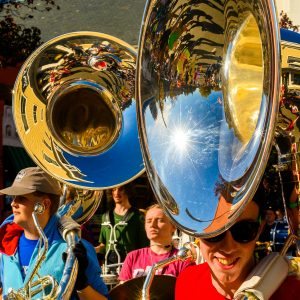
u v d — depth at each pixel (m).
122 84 4.31
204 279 2.31
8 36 8.06
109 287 4.44
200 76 2.34
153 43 2.45
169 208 2.19
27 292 3.10
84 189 3.90
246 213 2.08
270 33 1.78
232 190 1.96
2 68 8.33
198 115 2.29
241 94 2.17
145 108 2.44
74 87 4.33
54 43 4.34
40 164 4.06
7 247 3.34
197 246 2.44
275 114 1.76
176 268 3.84
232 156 2.09
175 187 2.20
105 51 4.34
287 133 2.07
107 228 5.46
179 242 4.15
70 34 4.34
